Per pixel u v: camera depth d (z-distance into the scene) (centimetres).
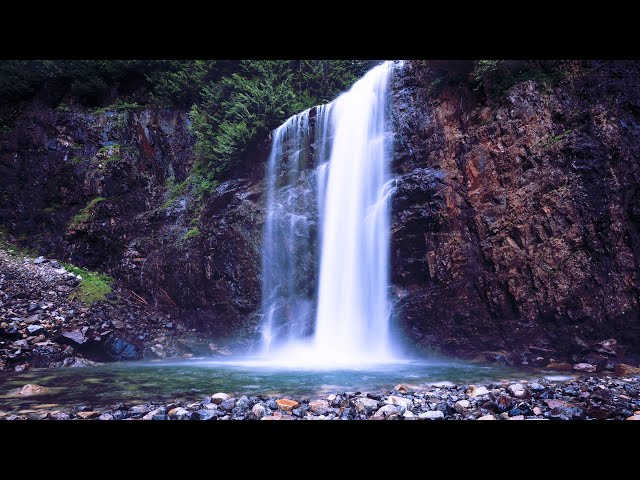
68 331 969
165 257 1359
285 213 1213
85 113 1641
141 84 1795
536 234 857
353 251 1097
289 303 1145
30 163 1575
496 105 977
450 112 1049
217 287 1234
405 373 694
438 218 978
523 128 923
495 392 492
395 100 1134
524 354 808
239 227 1246
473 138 986
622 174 806
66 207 1515
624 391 500
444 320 925
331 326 1080
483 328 883
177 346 1124
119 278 1385
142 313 1263
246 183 1357
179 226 1420
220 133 1486
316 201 1201
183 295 1295
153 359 1022
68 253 1412
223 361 948
